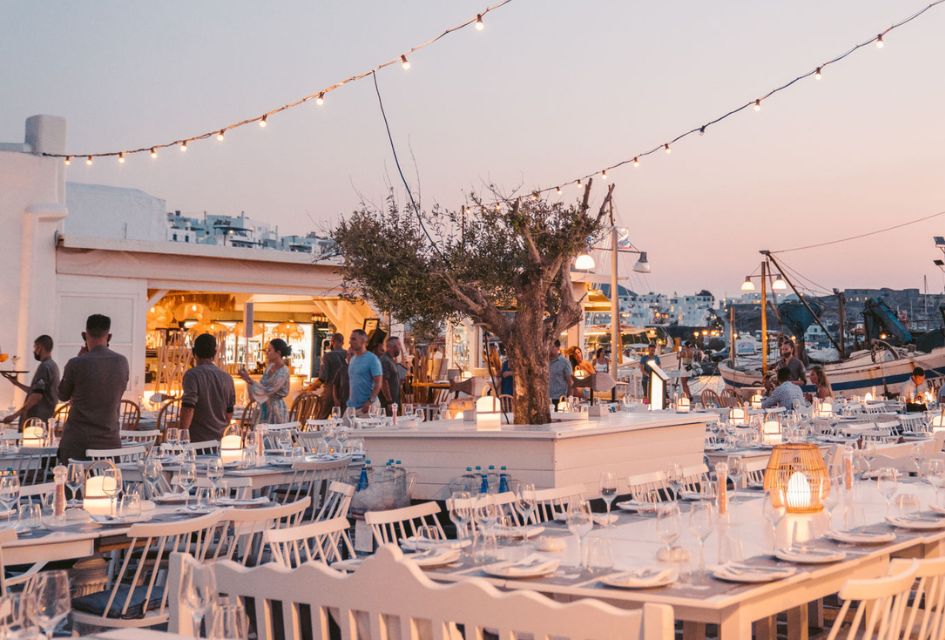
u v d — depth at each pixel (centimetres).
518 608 314
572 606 304
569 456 735
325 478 845
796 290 3978
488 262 812
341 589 351
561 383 1270
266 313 2061
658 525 434
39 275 1505
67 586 289
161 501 664
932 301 7044
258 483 795
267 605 368
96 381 791
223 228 3125
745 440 1077
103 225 2052
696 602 365
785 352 1856
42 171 1512
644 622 287
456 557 445
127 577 655
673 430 858
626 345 5116
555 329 806
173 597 342
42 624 284
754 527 525
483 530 445
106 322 804
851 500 589
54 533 539
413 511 532
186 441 852
